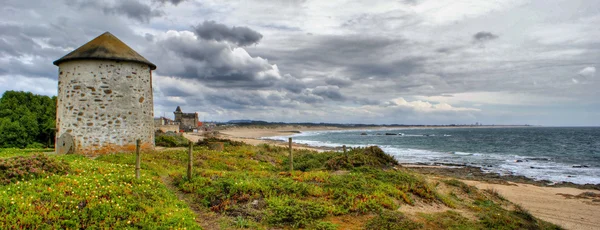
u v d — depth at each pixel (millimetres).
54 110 30750
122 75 20500
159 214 9203
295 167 19047
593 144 76812
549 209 18500
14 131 26797
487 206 14609
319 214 10203
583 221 16281
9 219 7469
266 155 23703
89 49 20078
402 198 12523
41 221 7703
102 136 19625
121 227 8164
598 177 30859
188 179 13039
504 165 39281
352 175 14617
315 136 125375
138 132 21078
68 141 19438
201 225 9273
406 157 48312
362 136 127688
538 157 48812
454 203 13891
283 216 9797
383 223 9867
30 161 11352
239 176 13820
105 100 19859
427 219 10789
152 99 22875
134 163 16422
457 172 32938
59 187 9664
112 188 10219
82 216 8258
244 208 10461
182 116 129375
